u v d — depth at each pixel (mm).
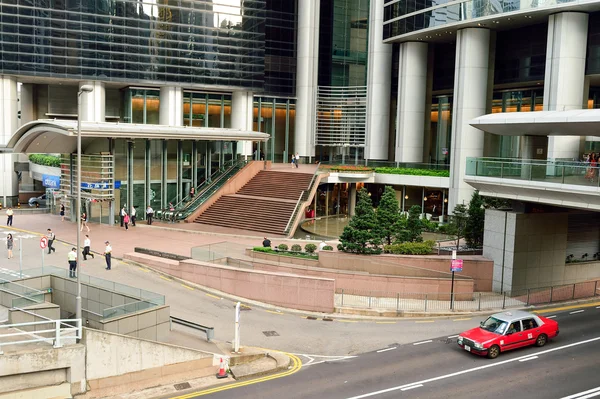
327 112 70938
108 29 58500
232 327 26625
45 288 27859
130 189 48750
